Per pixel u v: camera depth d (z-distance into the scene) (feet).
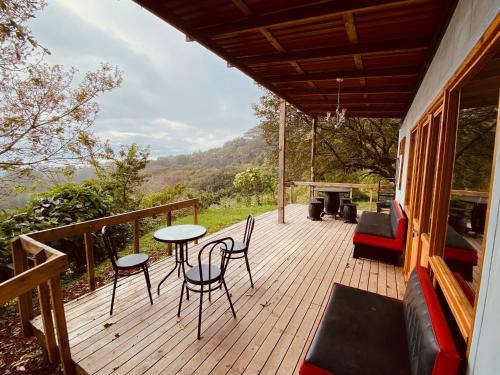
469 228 6.00
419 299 5.31
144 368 6.24
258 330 7.64
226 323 7.97
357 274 11.48
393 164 39.34
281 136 19.65
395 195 22.81
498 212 2.96
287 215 23.47
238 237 16.81
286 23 7.50
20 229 12.02
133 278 11.03
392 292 9.98
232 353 6.74
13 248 7.53
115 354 6.68
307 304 9.04
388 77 12.32
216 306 8.88
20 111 17.12
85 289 11.30
